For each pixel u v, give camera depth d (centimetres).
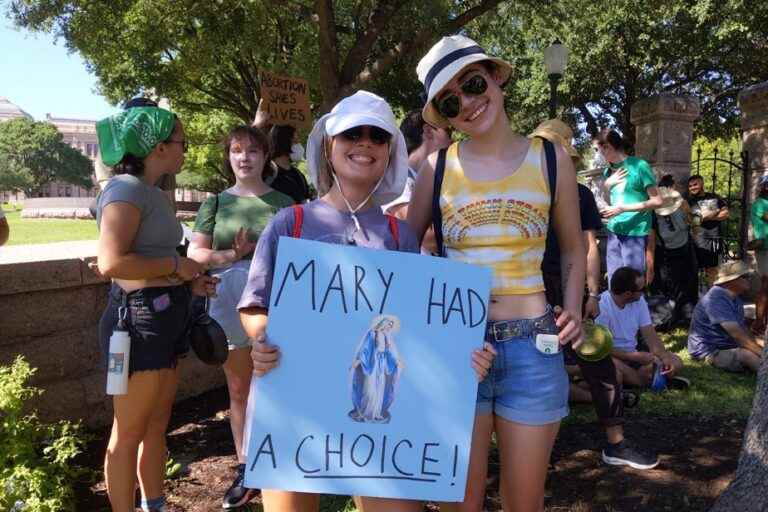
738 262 574
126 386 255
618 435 367
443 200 219
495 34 1653
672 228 733
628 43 2191
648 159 959
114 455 267
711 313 573
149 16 1200
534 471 214
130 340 259
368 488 189
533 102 2286
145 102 267
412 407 191
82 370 409
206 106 2198
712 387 511
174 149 266
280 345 188
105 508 318
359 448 189
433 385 192
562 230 224
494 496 333
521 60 2212
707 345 580
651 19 2042
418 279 193
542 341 211
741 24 1939
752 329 732
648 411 456
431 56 215
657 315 700
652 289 759
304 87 633
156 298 261
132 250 253
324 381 189
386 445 190
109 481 268
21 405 309
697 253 841
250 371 332
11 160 8094
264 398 187
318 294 190
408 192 285
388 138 198
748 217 951
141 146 253
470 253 215
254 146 336
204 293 283
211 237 334
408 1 1245
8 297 369
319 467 188
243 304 197
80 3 1265
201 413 449
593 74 2323
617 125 2658
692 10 1988
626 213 665
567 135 338
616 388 367
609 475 356
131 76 1789
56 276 384
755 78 2241
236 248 318
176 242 272
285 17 1439
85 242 537
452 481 192
